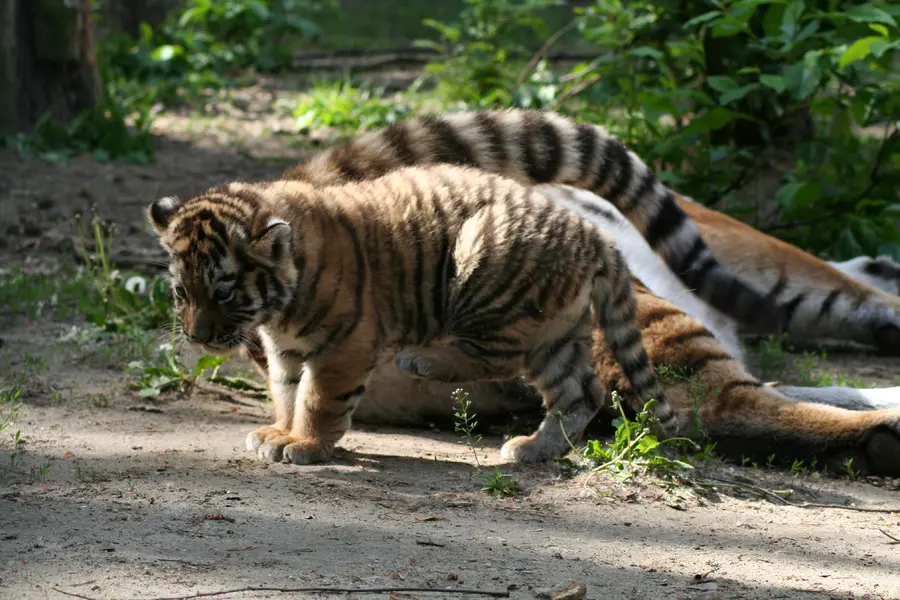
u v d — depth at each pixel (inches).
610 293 244.4
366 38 980.6
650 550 188.2
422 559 174.4
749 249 353.7
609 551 186.1
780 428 257.0
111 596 150.9
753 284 351.9
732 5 412.2
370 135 281.7
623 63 518.6
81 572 158.6
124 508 189.3
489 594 160.4
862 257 399.2
